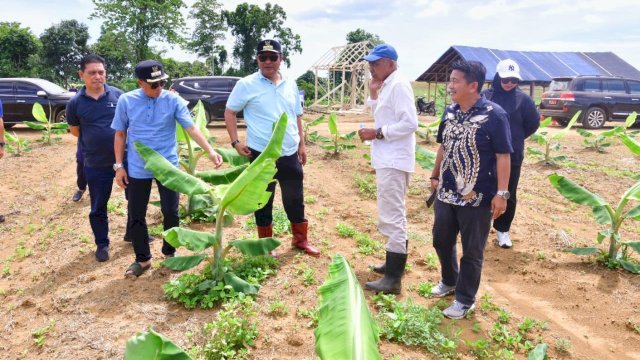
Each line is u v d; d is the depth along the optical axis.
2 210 7.96
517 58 26.64
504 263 5.50
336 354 1.88
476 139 3.77
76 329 3.91
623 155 12.42
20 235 6.95
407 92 4.22
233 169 5.11
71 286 4.76
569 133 16.48
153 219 6.68
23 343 3.87
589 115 18.08
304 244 5.44
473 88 3.75
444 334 3.86
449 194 4.00
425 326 3.76
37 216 7.64
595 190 8.99
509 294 4.76
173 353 1.94
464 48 26.47
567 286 4.86
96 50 51.66
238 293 4.17
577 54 28.27
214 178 5.04
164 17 43.34
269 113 4.91
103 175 5.29
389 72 4.34
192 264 4.21
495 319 4.18
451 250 4.36
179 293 4.26
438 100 36.47
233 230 6.22
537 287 4.90
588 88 18.16
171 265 4.19
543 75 25.39
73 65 58.16
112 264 5.23
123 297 4.39
